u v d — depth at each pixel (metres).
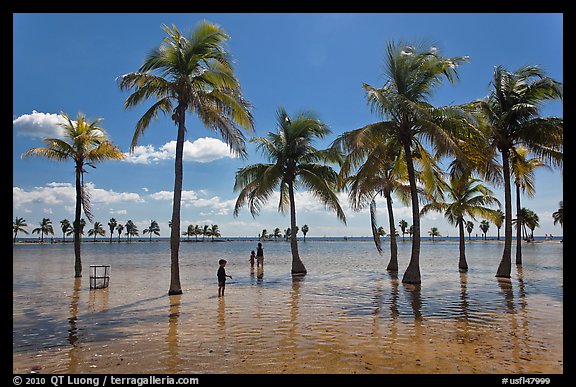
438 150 18.16
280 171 26.17
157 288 18.97
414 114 18.59
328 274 25.58
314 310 13.05
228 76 17.09
